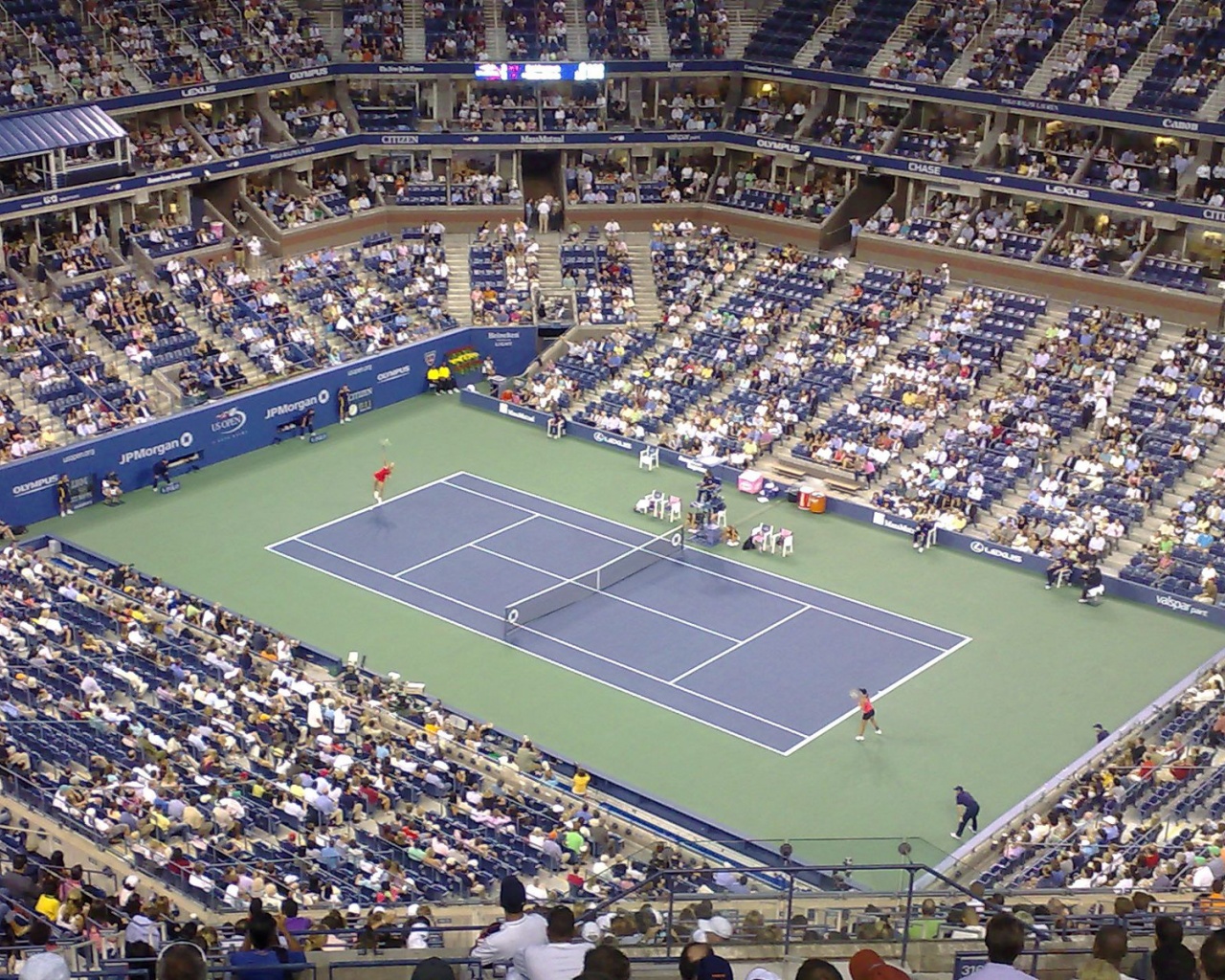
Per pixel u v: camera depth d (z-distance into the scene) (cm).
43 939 2620
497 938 2062
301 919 3253
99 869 4716
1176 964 1731
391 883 4772
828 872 3025
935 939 2538
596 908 3028
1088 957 2261
